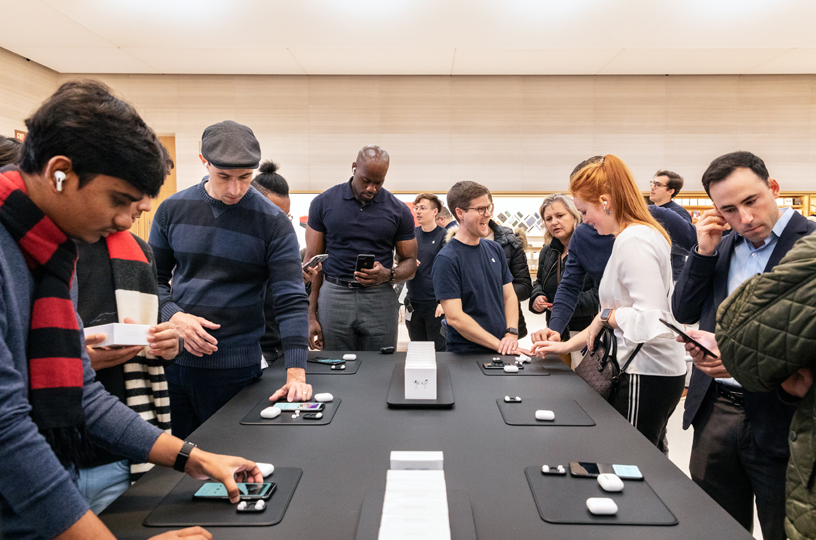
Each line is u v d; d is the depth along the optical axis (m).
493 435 1.12
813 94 5.68
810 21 4.35
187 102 5.79
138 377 1.27
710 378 1.51
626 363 1.62
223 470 0.85
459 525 0.74
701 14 4.25
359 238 2.46
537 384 1.54
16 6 4.14
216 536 0.73
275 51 5.07
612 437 1.11
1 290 0.65
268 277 1.71
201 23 4.44
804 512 0.88
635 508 0.80
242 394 1.45
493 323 2.06
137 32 4.62
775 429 1.31
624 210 1.63
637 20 4.37
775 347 0.89
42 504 0.61
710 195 1.40
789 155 5.71
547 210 2.82
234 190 1.47
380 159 2.28
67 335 0.76
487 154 5.83
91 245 1.22
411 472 0.89
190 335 1.40
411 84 5.80
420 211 3.37
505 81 5.78
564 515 0.78
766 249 1.39
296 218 5.80
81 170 0.66
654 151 5.77
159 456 0.86
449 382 1.52
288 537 0.73
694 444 1.60
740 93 5.70
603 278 1.68
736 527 0.75
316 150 5.84
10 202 0.70
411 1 4.07
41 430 0.72
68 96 0.66
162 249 1.67
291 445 1.07
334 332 2.50
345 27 4.52
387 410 1.30
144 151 0.69
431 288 3.38
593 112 5.77
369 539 0.71
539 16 4.31
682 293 1.60
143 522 0.77
